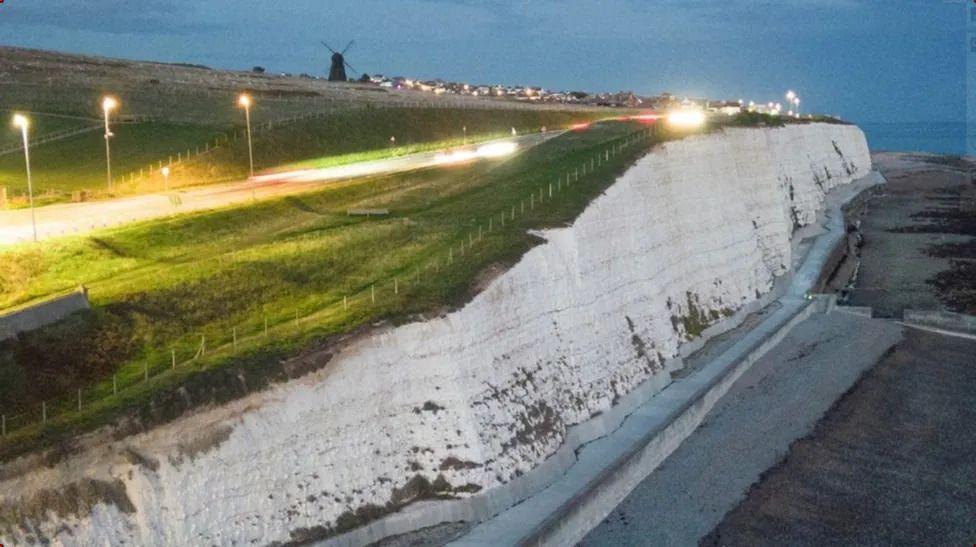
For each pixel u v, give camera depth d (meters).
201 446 29.00
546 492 36.91
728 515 37.78
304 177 74.31
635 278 54.22
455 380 36.16
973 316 68.38
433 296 38.72
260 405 30.89
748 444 45.12
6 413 30.08
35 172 74.31
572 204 53.16
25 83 111.38
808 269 83.12
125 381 32.62
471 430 35.66
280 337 34.47
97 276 42.25
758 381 54.62
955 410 50.00
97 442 27.38
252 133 89.00
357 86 174.38
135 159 80.00
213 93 117.06
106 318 36.88
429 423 35.03
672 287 59.34
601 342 47.91
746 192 78.06
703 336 59.78
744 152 79.75
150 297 39.22
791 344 62.53
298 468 31.08
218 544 28.41
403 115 107.06
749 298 69.00
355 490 32.25
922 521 37.81
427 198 60.66
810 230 99.94
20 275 41.09
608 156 64.31
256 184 70.19
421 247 46.91
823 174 126.50
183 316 38.44
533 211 51.97
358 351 34.12
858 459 43.53
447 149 91.75
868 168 159.88
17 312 34.16
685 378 52.44
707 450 44.47
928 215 121.44
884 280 84.56
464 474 34.75
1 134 86.94
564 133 84.12
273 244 48.34
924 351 60.66
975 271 86.50
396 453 33.94
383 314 36.56
